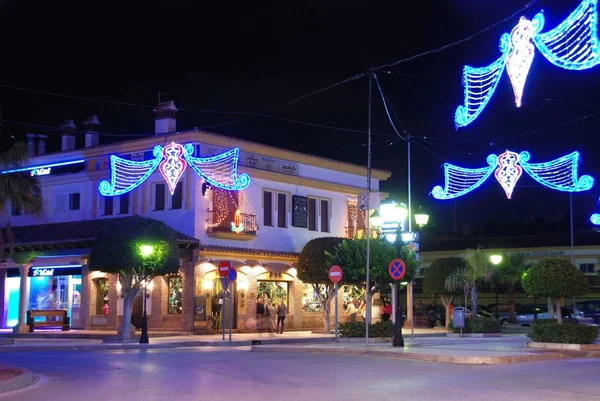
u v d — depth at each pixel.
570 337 22.28
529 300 55.72
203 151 34.75
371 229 40.56
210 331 33.91
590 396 12.03
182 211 34.66
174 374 15.91
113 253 28.95
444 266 38.44
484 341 27.41
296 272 38.53
